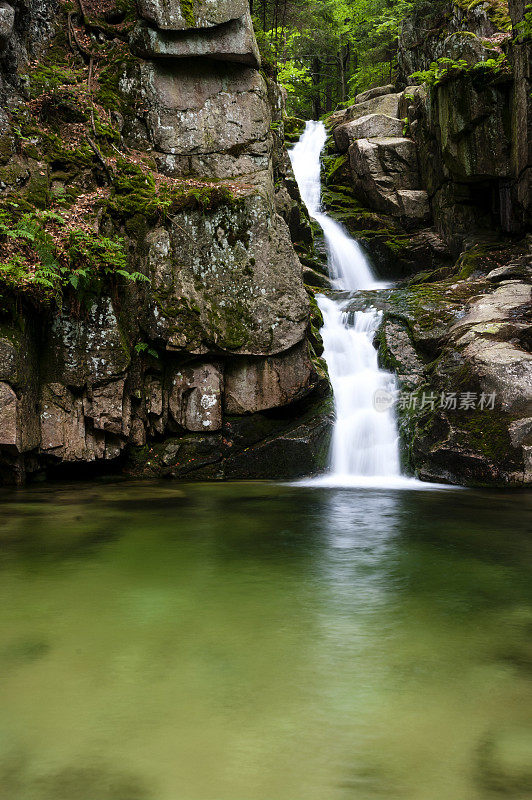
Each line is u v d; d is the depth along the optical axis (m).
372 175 18.70
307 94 35.19
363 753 2.68
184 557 5.77
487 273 14.20
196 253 11.01
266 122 12.67
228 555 5.84
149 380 11.18
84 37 12.37
